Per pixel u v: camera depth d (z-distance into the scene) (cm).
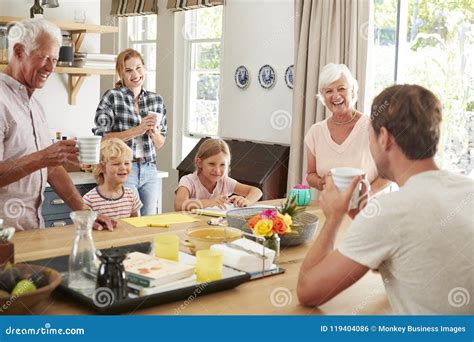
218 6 552
